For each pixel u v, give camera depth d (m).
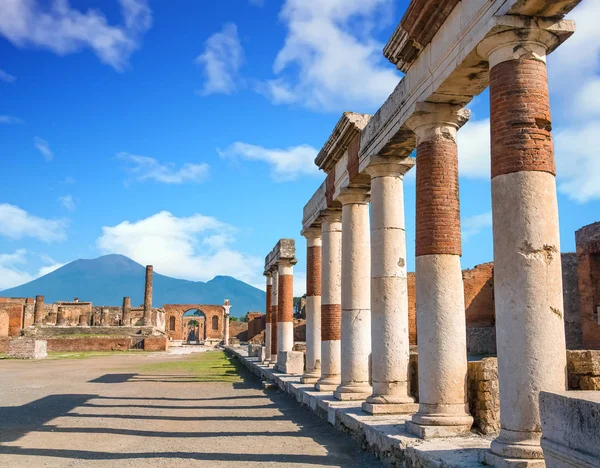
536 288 7.99
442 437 9.95
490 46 8.80
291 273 30.36
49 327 79.75
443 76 10.40
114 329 82.38
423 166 11.26
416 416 10.60
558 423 6.16
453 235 10.91
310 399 17.38
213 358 50.50
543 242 8.09
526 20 8.48
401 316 13.62
